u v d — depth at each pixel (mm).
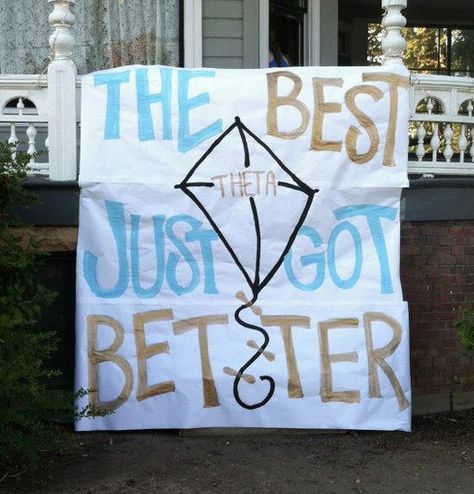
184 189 6422
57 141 6793
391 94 6555
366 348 6461
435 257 7168
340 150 6508
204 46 9445
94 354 6352
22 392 5488
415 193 7027
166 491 5527
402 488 5645
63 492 5492
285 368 6406
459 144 7480
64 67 6777
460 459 6160
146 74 6480
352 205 6516
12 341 5633
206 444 6352
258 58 9539
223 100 6465
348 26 12531
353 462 6066
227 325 6414
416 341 7137
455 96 7297
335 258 6504
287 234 6469
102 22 9047
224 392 6383
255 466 5957
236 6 9469
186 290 6418
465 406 7316
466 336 6508
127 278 6402
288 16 9977
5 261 5938
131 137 6406
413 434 6652
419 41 13312
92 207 6387
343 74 6559
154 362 6375
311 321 6441
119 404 6352
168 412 6387
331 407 6438
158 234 6406
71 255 6766
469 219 7254
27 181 6613
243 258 6445
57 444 5691
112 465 5953
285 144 6469
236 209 6445
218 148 6441
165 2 9188
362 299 6484
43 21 8922
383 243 6531
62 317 6789
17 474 5738
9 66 8953
